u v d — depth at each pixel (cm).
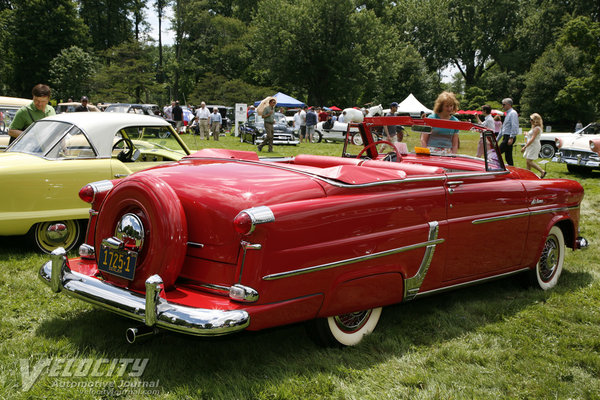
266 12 4756
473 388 263
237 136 2473
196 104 4825
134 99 3984
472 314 374
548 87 4825
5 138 808
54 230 479
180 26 6094
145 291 241
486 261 365
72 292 269
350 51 4506
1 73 4750
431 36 6306
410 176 322
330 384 255
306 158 391
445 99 493
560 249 450
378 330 331
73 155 480
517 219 383
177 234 249
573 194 445
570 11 5647
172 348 291
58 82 4019
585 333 343
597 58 3372
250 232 232
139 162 542
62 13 4641
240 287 236
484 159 378
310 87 4850
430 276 323
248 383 252
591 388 269
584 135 1362
